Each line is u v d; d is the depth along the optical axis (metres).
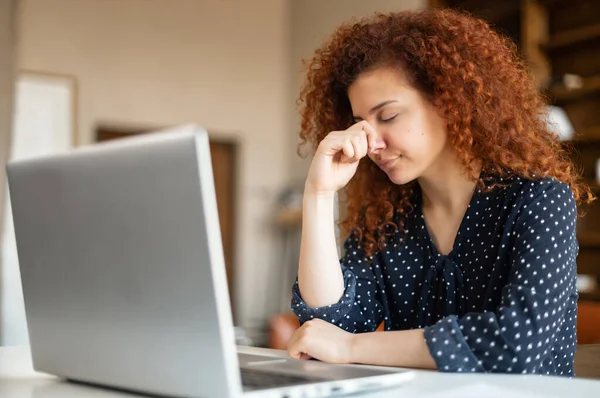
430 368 1.06
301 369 0.97
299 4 6.67
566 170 1.38
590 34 4.11
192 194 0.73
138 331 0.81
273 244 6.64
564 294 1.11
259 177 6.64
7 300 5.14
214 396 0.74
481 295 1.32
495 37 1.45
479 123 1.32
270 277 6.58
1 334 5.11
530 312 1.04
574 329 1.26
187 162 0.72
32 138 5.47
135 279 0.80
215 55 6.43
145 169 0.76
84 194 0.84
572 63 4.38
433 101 1.31
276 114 6.75
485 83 1.34
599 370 1.42
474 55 1.36
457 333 1.03
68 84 5.65
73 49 5.72
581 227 4.26
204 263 0.73
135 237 0.79
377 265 1.46
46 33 5.60
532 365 1.03
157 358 0.80
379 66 1.31
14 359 1.27
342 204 1.62
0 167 2.29
